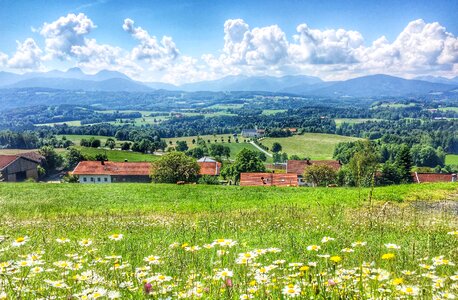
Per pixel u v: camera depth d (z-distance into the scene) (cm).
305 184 8681
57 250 700
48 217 1730
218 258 562
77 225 1320
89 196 2792
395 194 2148
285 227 1173
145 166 8825
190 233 1064
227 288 373
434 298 350
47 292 399
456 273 437
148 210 2025
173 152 6869
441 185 2528
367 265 460
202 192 2955
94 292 369
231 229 1148
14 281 416
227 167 8912
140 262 586
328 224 1216
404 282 405
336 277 398
